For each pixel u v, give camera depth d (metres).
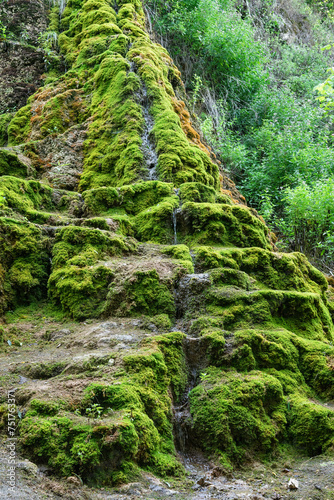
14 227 5.18
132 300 4.62
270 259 5.43
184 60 13.04
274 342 4.26
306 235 8.88
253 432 3.61
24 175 7.07
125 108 7.77
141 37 9.66
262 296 4.63
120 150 7.32
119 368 3.67
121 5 11.05
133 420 3.27
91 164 7.43
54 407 3.28
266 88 14.08
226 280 4.84
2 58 10.55
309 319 4.83
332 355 4.34
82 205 6.37
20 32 11.12
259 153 11.61
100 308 4.76
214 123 12.03
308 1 20.75
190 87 12.61
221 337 4.14
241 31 13.23
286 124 12.09
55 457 3.02
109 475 3.04
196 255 5.26
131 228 5.97
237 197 9.50
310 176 10.14
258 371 4.03
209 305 4.59
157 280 4.73
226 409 3.63
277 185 10.53
